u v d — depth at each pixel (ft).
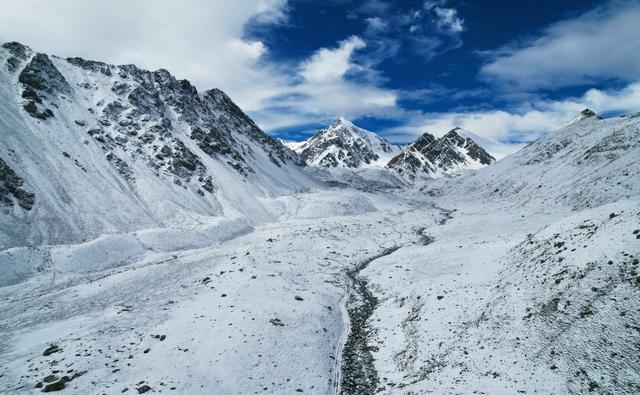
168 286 150.20
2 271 153.38
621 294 75.25
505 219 312.50
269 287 137.80
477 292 114.21
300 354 97.96
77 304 131.54
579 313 77.87
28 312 123.75
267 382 85.15
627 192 247.70
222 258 198.39
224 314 113.29
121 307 124.47
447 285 128.98
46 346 95.40
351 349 108.58
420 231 321.11
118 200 261.65
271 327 107.14
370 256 226.99
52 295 142.20
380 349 104.99
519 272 110.11
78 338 98.68
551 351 73.72
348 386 89.66
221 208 339.77
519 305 92.99
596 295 79.00
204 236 259.39
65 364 84.38
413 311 119.24
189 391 77.25
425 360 90.17
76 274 172.35
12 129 250.16
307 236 258.16
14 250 167.63
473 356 83.20
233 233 286.25
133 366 85.25
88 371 81.92
